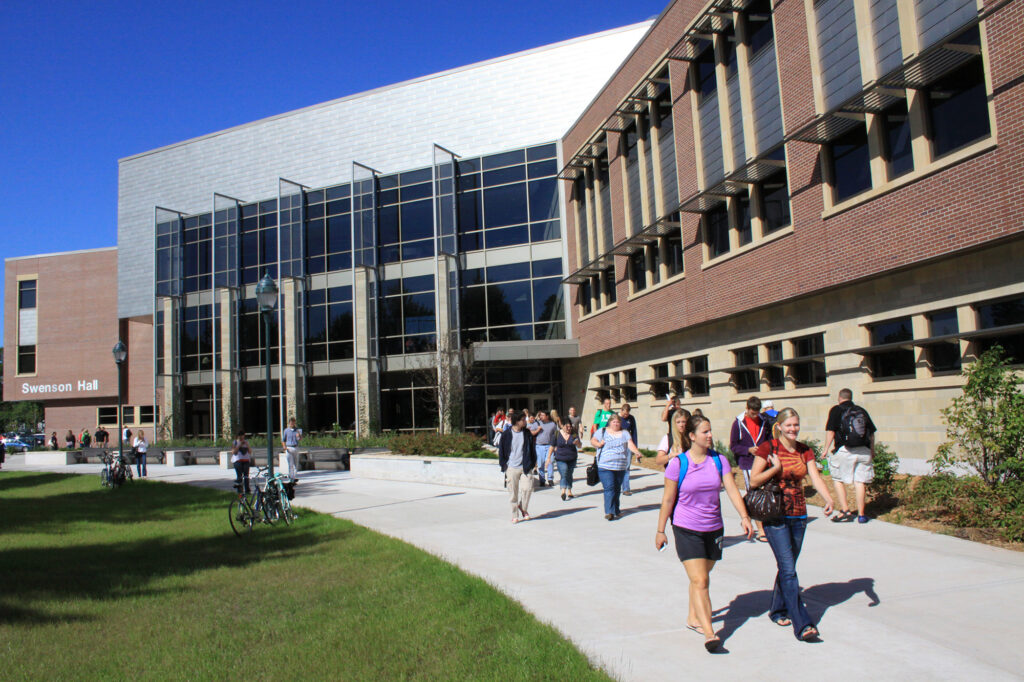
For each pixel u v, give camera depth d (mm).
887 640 5418
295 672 5215
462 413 32375
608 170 28422
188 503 17359
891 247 13672
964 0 12031
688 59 20906
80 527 13680
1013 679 4633
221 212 42844
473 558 9094
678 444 7738
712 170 20188
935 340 12711
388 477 21594
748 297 18422
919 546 8445
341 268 38469
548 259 33625
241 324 41406
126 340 53125
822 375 16328
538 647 5430
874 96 13469
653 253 24453
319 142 40469
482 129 36344
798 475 5801
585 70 35250
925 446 13234
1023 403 9281
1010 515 8727
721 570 7773
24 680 5250
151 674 5305
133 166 48125
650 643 5613
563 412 34156
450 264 34844
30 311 55844
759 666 5055
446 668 5117
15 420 89250
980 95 11953
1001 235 11383
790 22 16594
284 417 38719
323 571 8695
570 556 8969
